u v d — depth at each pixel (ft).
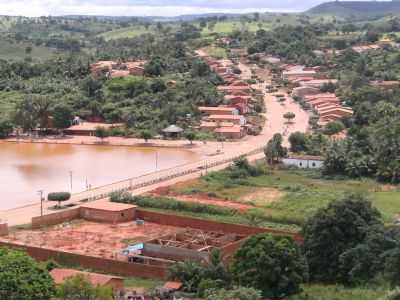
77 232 379.76
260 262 260.62
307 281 284.61
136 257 322.14
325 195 451.94
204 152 648.38
